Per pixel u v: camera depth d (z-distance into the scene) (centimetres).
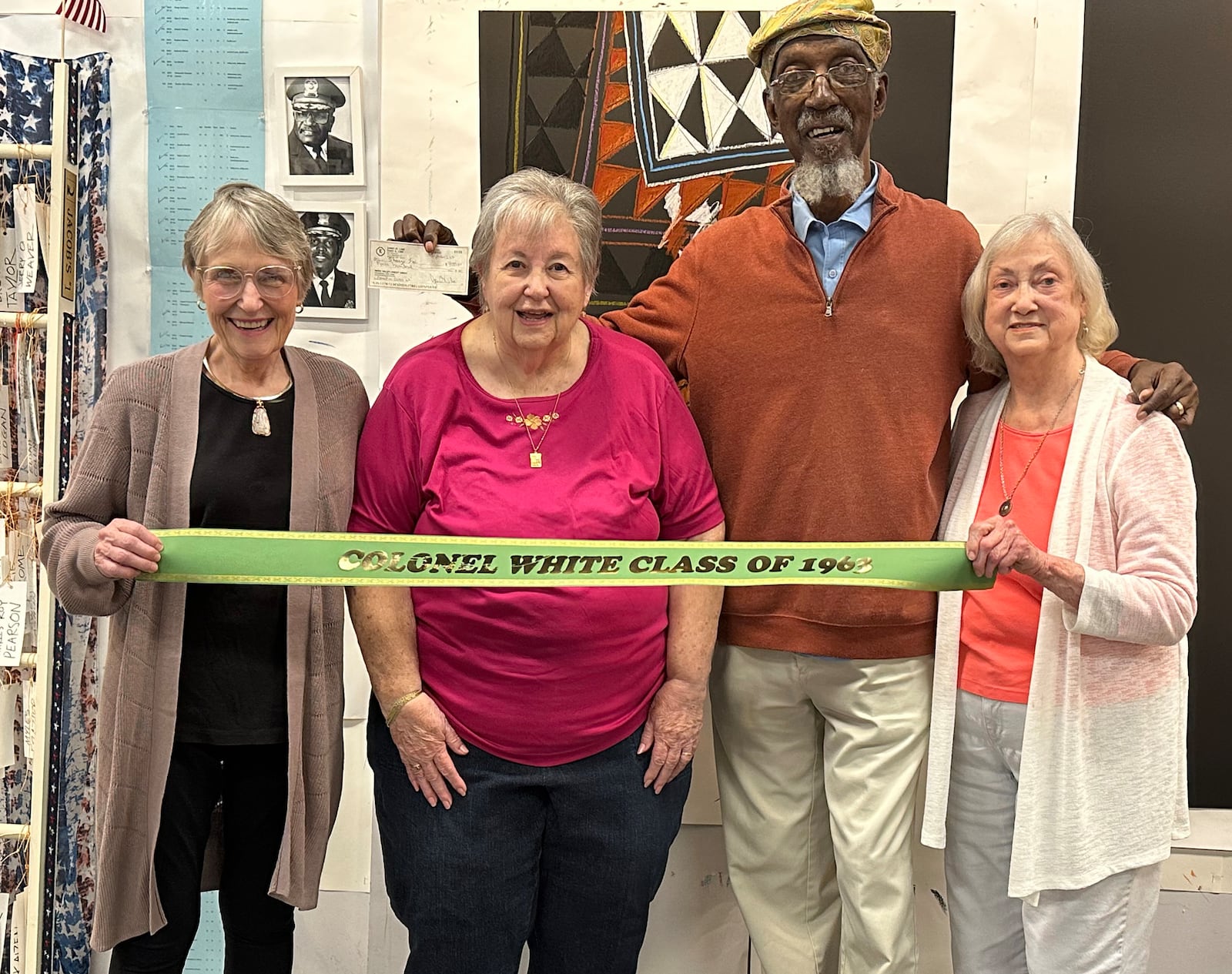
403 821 161
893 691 176
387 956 228
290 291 153
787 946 190
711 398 179
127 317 226
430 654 159
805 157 169
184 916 159
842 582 162
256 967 167
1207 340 216
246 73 222
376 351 226
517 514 154
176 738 154
